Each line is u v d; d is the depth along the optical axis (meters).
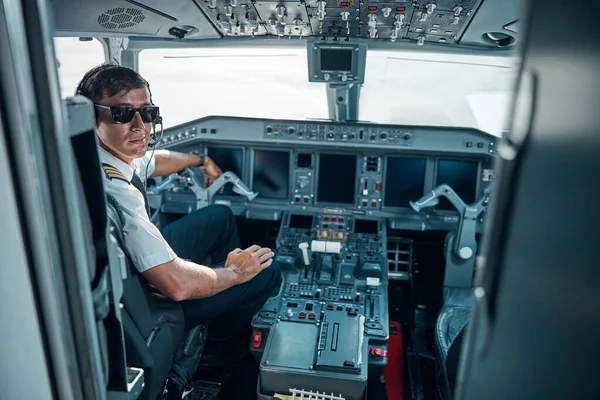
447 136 3.68
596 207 0.70
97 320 1.15
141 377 1.40
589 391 0.73
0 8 0.84
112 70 2.20
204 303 2.47
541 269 0.82
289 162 4.00
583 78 0.72
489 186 3.54
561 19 0.75
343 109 3.84
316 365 2.42
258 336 2.74
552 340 0.80
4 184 0.91
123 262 1.28
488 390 0.98
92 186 1.16
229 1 2.58
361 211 3.96
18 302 0.99
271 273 2.89
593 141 0.71
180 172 3.88
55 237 0.96
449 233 3.60
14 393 1.09
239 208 4.00
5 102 0.87
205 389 2.73
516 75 0.84
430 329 3.48
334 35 3.21
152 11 2.67
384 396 2.86
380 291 3.09
